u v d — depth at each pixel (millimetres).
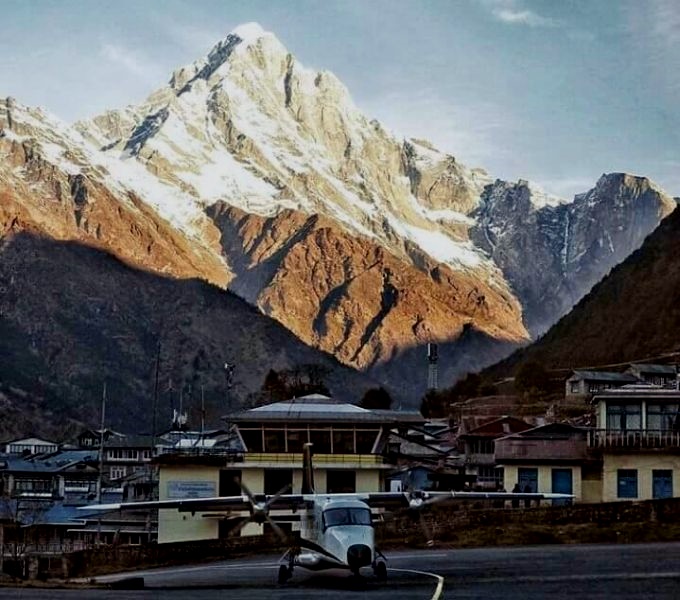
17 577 61500
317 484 93250
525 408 168750
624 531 62250
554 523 65312
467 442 119688
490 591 38750
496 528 64812
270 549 67250
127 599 38375
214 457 92375
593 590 38094
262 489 92188
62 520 118250
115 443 172000
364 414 95938
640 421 83875
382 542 65312
